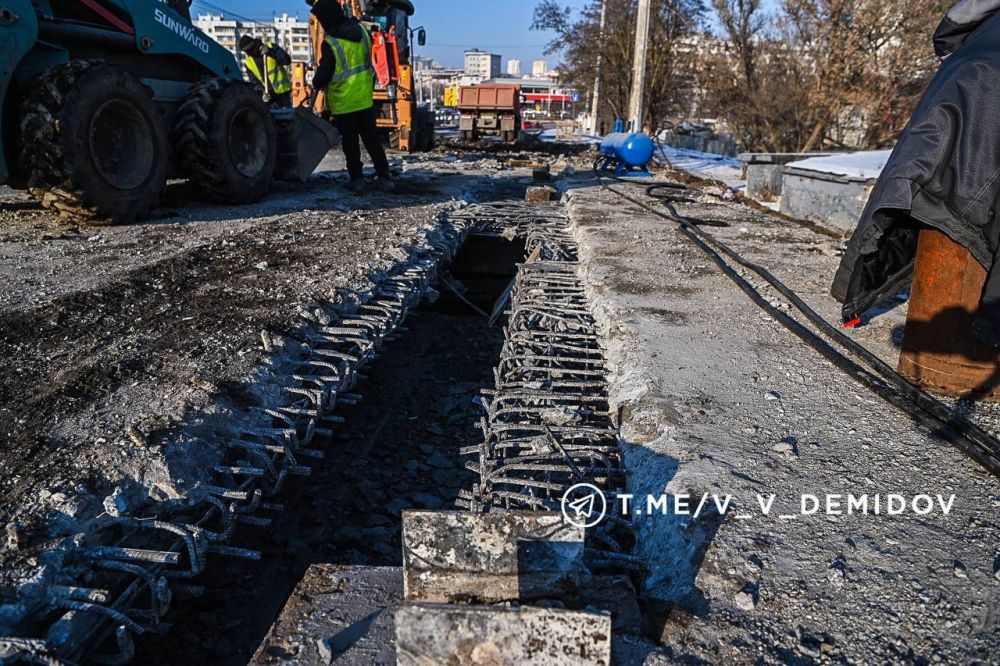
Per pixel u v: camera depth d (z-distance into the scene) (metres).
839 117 15.08
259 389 3.35
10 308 4.07
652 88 24.16
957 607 1.92
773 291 4.96
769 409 3.09
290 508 3.71
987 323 2.87
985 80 2.75
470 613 1.57
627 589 1.98
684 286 5.07
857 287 3.71
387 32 14.53
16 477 2.44
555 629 1.56
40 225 6.40
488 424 3.35
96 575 2.25
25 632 1.99
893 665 1.74
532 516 1.82
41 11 6.12
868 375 3.40
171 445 2.71
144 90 6.49
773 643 1.82
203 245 5.76
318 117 9.52
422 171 12.48
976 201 2.74
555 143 22.72
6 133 5.89
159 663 2.61
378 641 1.87
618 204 9.00
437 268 6.32
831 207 7.68
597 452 2.97
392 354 6.12
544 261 6.29
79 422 2.82
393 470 4.21
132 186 6.48
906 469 2.63
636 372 3.52
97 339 3.70
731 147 20.97
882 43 13.45
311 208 7.86
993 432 2.89
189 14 8.12
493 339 6.73
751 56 15.72
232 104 7.48
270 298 4.44
